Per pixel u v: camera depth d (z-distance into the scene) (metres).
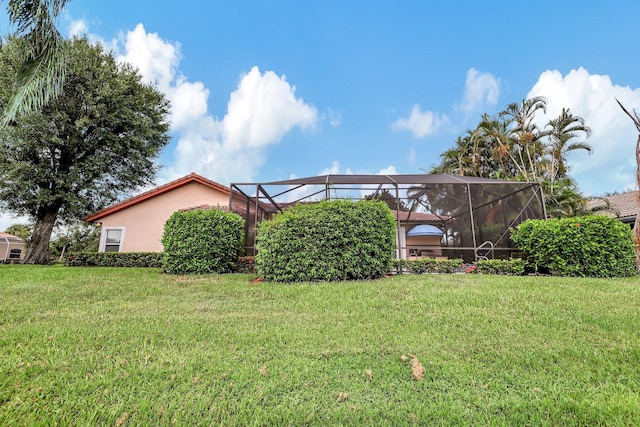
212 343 3.41
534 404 2.27
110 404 2.25
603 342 3.36
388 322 4.16
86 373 2.69
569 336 3.55
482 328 3.86
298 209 7.82
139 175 17.98
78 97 15.11
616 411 2.17
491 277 7.68
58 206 15.99
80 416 2.11
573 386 2.54
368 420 2.10
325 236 7.46
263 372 2.74
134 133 16.83
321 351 3.21
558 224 8.79
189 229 9.17
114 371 2.73
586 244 8.30
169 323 4.10
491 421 2.10
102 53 16.30
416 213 13.83
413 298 5.32
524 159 21.02
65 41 6.56
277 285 6.70
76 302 5.33
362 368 2.85
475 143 21.19
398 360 3.02
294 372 2.75
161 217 15.25
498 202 11.06
